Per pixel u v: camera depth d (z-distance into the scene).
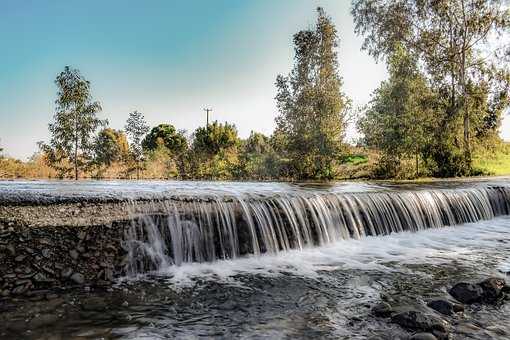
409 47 28.20
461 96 26.58
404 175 24.14
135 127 25.42
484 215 13.50
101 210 7.60
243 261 8.05
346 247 9.33
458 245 9.68
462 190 13.34
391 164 24.44
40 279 6.18
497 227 12.08
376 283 6.73
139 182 17.33
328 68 24.92
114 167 25.41
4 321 5.04
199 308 5.62
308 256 8.52
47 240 6.55
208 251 8.01
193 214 8.02
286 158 25.73
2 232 6.38
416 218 11.51
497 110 29.02
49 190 10.62
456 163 23.91
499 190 14.48
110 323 5.08
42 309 5.45
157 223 7.57
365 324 5.06
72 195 8.71
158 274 7.13
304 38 24.92
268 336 4.77
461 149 25.55
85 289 6.24
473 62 28.05
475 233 11.20
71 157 23.44
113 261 6.87
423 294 6.18
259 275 7.16
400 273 7.32
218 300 5.93
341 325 5.04
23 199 7.88
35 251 6.37
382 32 28.97
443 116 25.28
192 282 6.74
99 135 24.28
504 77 27.25
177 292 6.25
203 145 31.36
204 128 38.31
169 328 4.98
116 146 25.56
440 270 7.52
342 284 6.68
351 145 25.12
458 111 25.91
